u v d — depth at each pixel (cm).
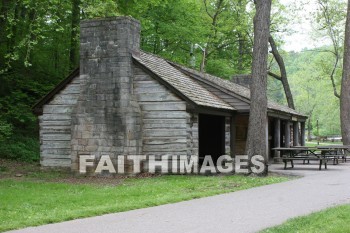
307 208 885
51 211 915
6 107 2252
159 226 743
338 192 1102
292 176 1506
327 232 666
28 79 2411
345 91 2672
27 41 1917
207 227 729
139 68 1645
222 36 3812
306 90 6894
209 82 2025
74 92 1759
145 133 1641
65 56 2675
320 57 4722
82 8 1794
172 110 1612
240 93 2059
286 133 2597
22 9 2370
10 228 736
